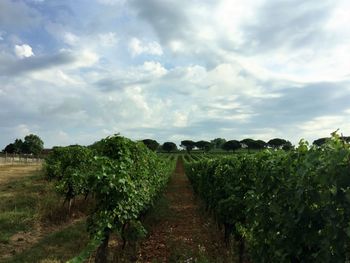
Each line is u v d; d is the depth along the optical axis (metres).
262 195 6.25
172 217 17.05
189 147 132.75
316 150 4.56
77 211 16.23
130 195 8.54
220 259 9.46
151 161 15.38
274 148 7.82
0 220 12.80
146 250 11.15
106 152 10.45
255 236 6.48
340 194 4.05
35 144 95.50
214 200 13.41
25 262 9.22
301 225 4.81
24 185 21.91
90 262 9.20
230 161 12.15
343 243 4.04
